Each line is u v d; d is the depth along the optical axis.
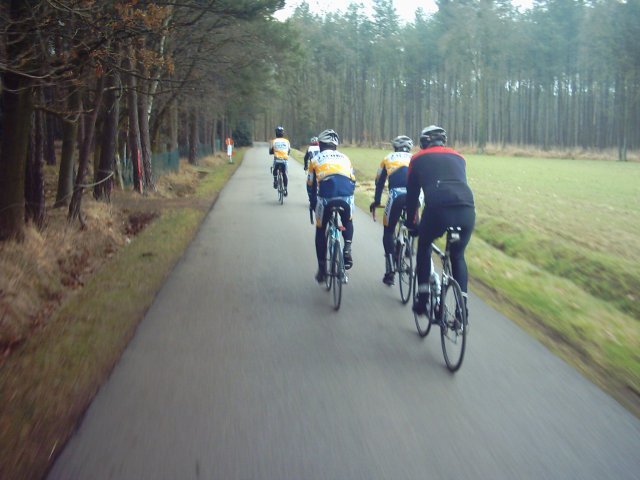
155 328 6.45
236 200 19.72
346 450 3.87
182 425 4.20
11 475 3.53
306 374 5.18
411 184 5.92
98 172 16.06
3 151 8.85
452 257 5.54
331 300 7.64
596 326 6.71
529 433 4.13
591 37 78.88
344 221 7.43
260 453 3.82
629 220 18.48
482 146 84.06
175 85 20.45
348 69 105.00
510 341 6.11
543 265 11.98
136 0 9.33
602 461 3.77
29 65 8.80
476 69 88.19
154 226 13.54
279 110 113.06
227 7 12.41
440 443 3.97
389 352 5.77
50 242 9.70
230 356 5.61
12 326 6.39
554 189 28.91
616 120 85.62
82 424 4.20
